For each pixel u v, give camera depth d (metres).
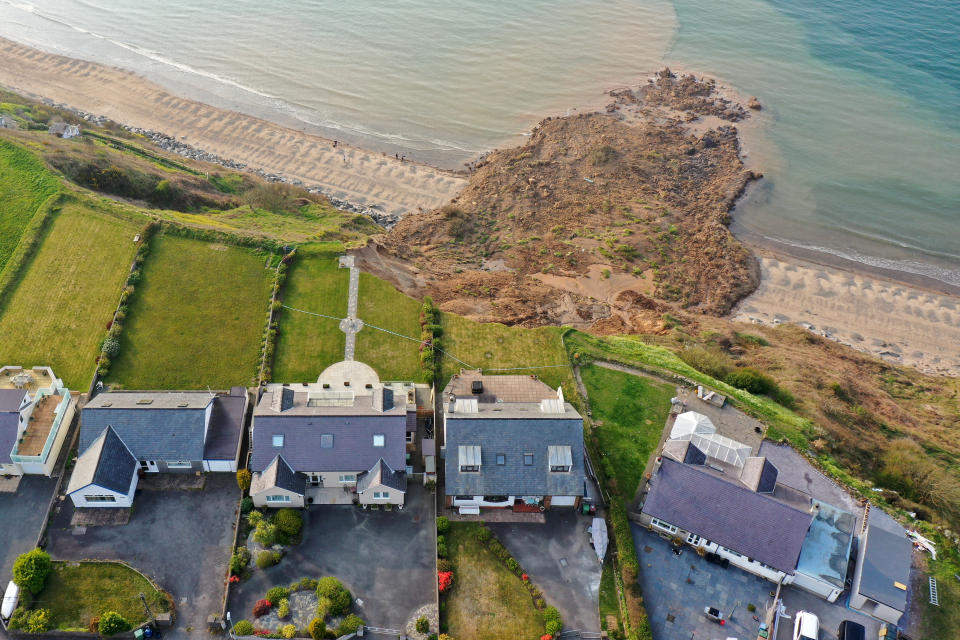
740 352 101.75
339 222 121.31
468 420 68.31
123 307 85.75
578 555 66.31
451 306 97.31
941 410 97.31
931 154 156.50
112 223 98.44
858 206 142.00
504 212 133.38
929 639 61.06
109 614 56.91
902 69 185.88
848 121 165.62
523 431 68.50
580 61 184.50
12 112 133.62
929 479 76.94
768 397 87.19
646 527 69.00
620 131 156.38
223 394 75.50
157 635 58.34
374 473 67.06
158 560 63.06
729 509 65.19
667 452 70.81
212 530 65.62
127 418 67.94
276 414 68.12
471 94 170.62
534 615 61.69
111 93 166.62
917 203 143.12
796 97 173.38
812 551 63.97
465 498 68.44
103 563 62.34
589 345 90.75
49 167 105.25
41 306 85.44
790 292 121.50
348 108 165.25
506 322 96.12
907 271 129.12
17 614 57.81
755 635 61.34
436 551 65.44
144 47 186.00
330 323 89.00
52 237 94.88
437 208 136.38
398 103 167.12
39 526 64.62
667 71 180.25
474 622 60.94
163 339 83.62
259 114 162.62
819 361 101.81
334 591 60.72
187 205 115.19
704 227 131.50
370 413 68.94
